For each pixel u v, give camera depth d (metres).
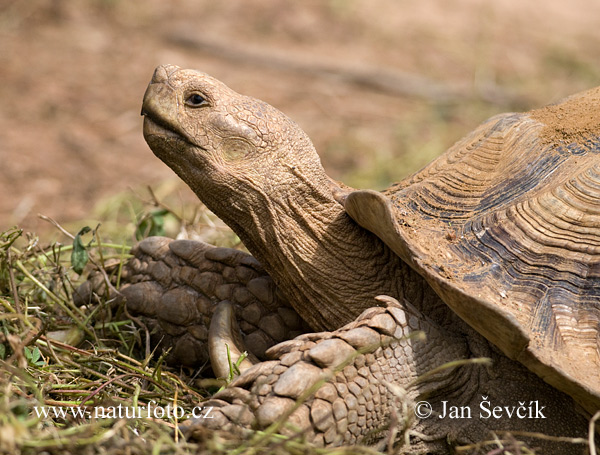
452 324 5.47
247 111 5.99
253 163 5.93
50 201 11.69
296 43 19.56
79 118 14.83
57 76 16.59
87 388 5.64
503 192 5.65
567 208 5.35
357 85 17.66
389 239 5.23
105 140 14.06
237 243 8.58
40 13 19.72
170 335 6.38
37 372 5.54
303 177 5.95
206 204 6.17
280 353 4.92
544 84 17.94
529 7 24.81
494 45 20.67
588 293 5.02
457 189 5.82
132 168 13.05
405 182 6.46
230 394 4.73
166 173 12.87
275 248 5.95
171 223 9.98
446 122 15.76
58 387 5.45
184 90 5.98
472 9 23.89
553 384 4.69
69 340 6.38
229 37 19.38
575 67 19.11
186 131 5.93
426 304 5.64
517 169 5.78
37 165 12.89
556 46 20.86
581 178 5.48
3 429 4.03
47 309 6.87
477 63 19.02
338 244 5.89
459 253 5.26
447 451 5.19
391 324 4.98
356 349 4.84
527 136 6.03
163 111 5.97
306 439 4.58
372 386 4.85
